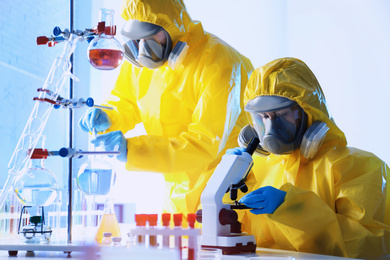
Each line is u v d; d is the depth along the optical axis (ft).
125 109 7.56
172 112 7.07
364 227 5.47
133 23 6.50
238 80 6.93
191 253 3.53
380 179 5.76
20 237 4.80
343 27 10.81
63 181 10.72
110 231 4.41
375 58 10.53
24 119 9.61
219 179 4.70
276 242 6.01
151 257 3.04
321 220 5.18
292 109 5.71
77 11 11.83
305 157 5.83
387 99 10.37
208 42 7.04
